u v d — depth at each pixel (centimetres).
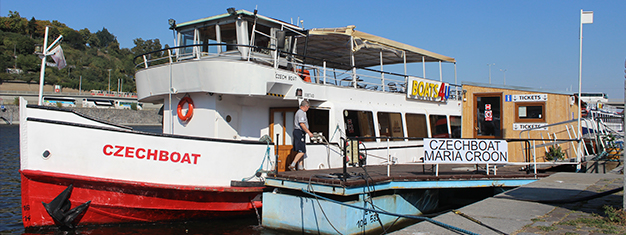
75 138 858
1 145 3581
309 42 1409
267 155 1017
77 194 869
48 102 9362
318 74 1295
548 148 1524
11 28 15212
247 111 1150
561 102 1530
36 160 838
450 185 981
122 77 14288
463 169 1184
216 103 1055
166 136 911
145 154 898
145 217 942
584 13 1359
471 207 692
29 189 841
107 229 928
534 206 695
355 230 843
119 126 1002
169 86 1071
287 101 1154
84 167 862
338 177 880
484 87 1641
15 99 8712
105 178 873
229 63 987
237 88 993
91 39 17962
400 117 1462
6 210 1271
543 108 1555
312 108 1172
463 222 597
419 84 1569
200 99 1080
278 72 1055
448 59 1817
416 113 1552
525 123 1577
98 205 888
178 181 920
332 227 839
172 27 1221
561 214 635
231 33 1163
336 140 1174
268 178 952
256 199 1018
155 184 898
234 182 959
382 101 1416
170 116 1144
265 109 1203
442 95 1706
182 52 1235
